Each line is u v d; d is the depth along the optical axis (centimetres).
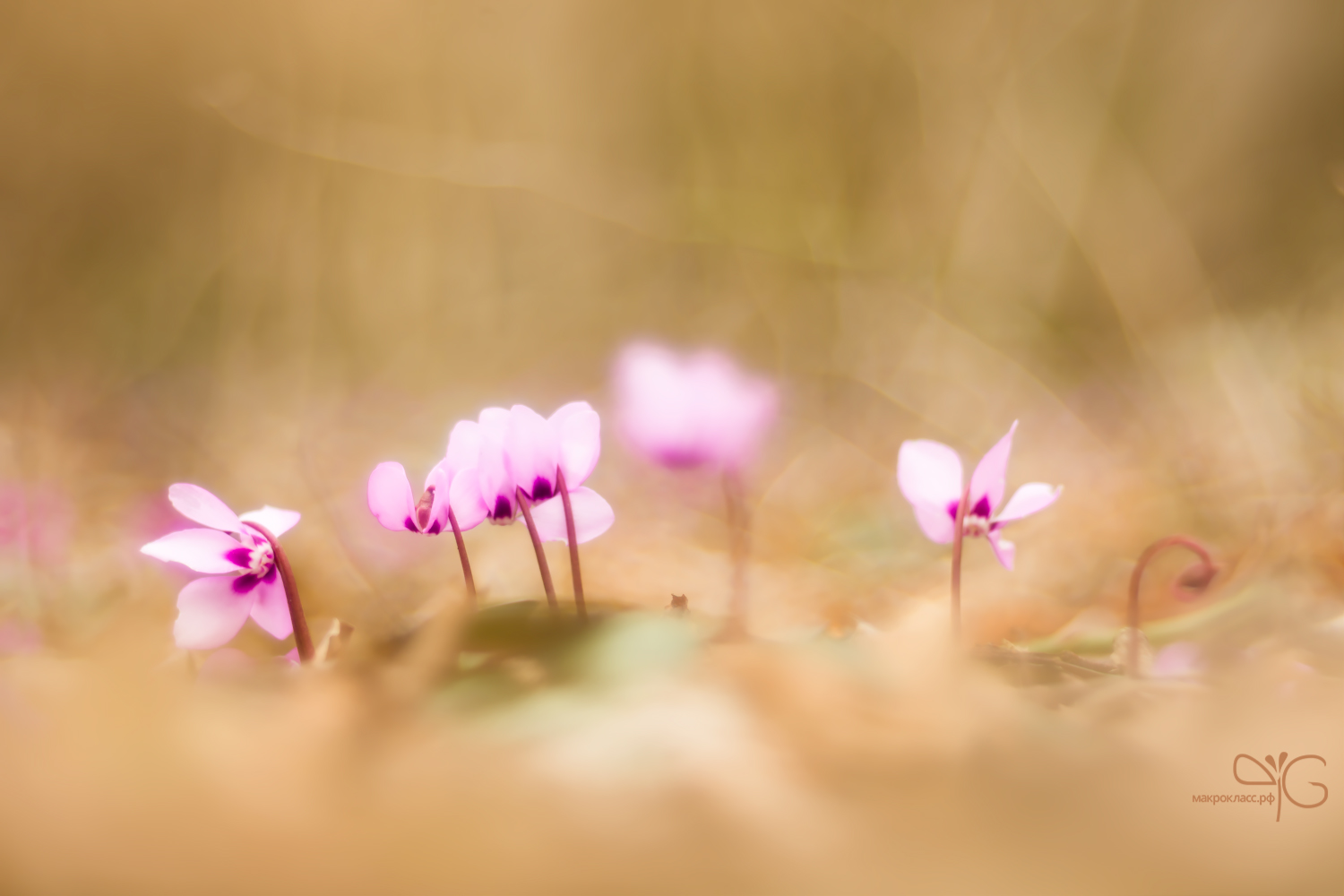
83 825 40
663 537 87
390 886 40
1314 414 94
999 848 40
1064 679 47
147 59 162
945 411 133
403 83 169
